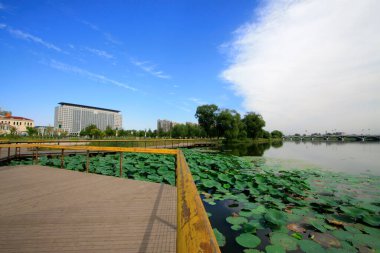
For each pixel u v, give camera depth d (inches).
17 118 3048.7
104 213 102.7
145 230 84.7
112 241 76.2
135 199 124.4
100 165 292.4
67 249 70.9
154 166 270.1
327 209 156.2
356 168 377.4
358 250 100.8
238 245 105.3
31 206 112.3
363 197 190.1
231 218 135.0
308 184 229.3
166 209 108.0
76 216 99.0
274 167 369.4
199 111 1923.0
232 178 233.1
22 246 72.7
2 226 88.4
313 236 114.0
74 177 186.2
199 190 206.1
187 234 21.9
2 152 466.3
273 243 105.3
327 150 1052.5
